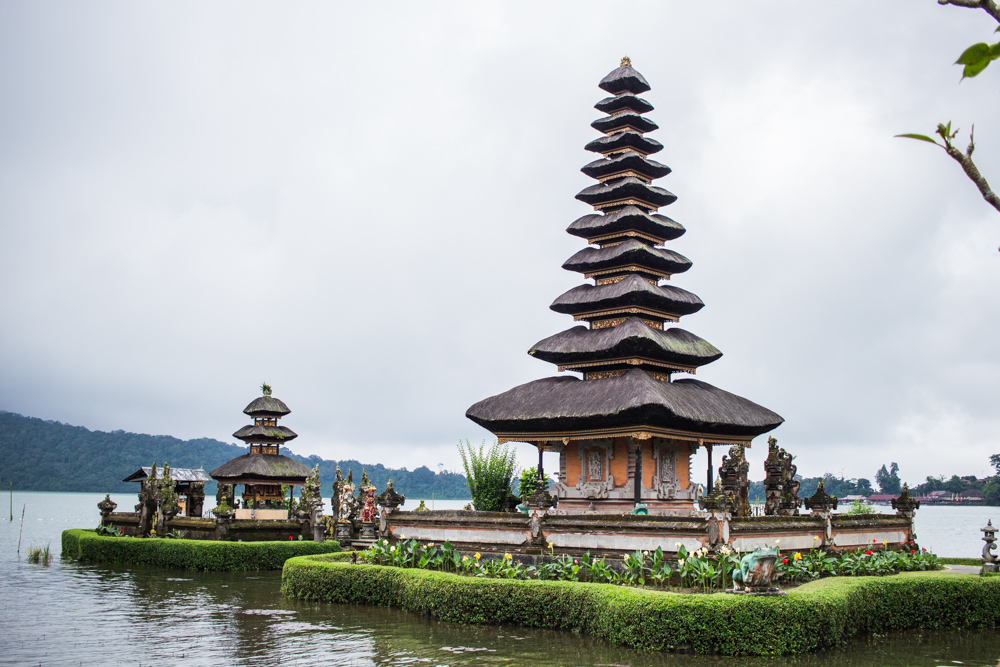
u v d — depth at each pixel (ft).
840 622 71.56
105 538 154.20
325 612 90.33
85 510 493.77
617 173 121.90
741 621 66.44
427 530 103.96
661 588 77.71
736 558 77.30
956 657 68.74
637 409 95.09
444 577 86.84
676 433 102.63
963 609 83.51
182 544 141.79
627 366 110.11
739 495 112.47
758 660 65.10
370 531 145.18
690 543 82.43
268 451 179.93
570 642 72.13
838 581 80.59
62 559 159.02
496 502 144.46
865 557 94.73
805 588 75.05
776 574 81.46
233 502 174.91
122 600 101.81
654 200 122.52
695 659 65.26
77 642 74.18
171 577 128.26
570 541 91.04
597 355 110.22
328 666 63.87
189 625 82.69
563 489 110.52
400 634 76.59
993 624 84.12
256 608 93.66
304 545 144.56
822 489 101.19
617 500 105.60
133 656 67.97
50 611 92.99
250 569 138.92
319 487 159.53
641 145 123.75
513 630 77.92
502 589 81.00
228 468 174.40
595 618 74.23
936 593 82.89
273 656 67.67
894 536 113.91
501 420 107.96
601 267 118.01
